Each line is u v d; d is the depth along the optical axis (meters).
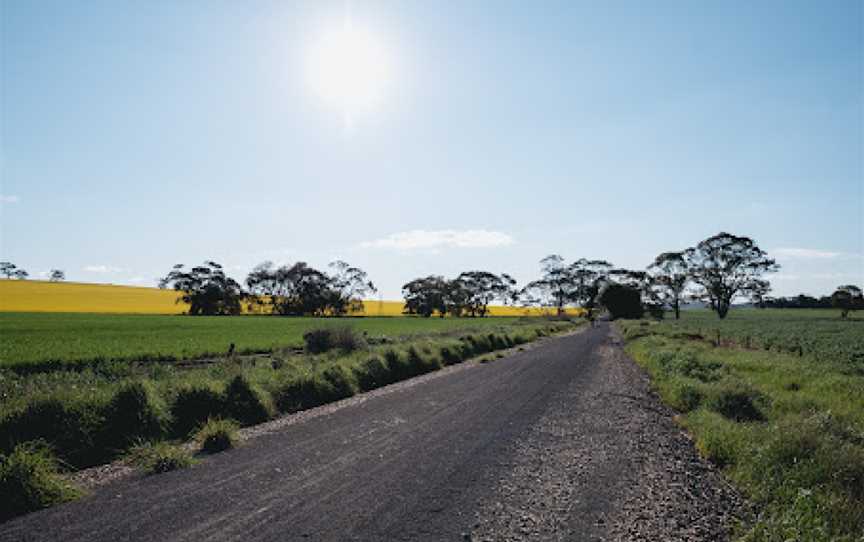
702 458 9.21
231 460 8.60
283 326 55.28
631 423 11.72
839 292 99.50
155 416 10.37
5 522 5.98
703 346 31.62
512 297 149.88
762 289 90.12
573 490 7.29
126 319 63.53
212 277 108.56
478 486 7.34
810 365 20.91
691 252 95.31
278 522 5.95
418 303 125.06
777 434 8.53
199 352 27.69
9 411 8.84
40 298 95.50
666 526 6.16
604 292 107.12
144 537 5.51
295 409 13.77
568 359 27.08
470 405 13.81
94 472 8.08
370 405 14.02
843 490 6.58
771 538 5.59
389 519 6.11
